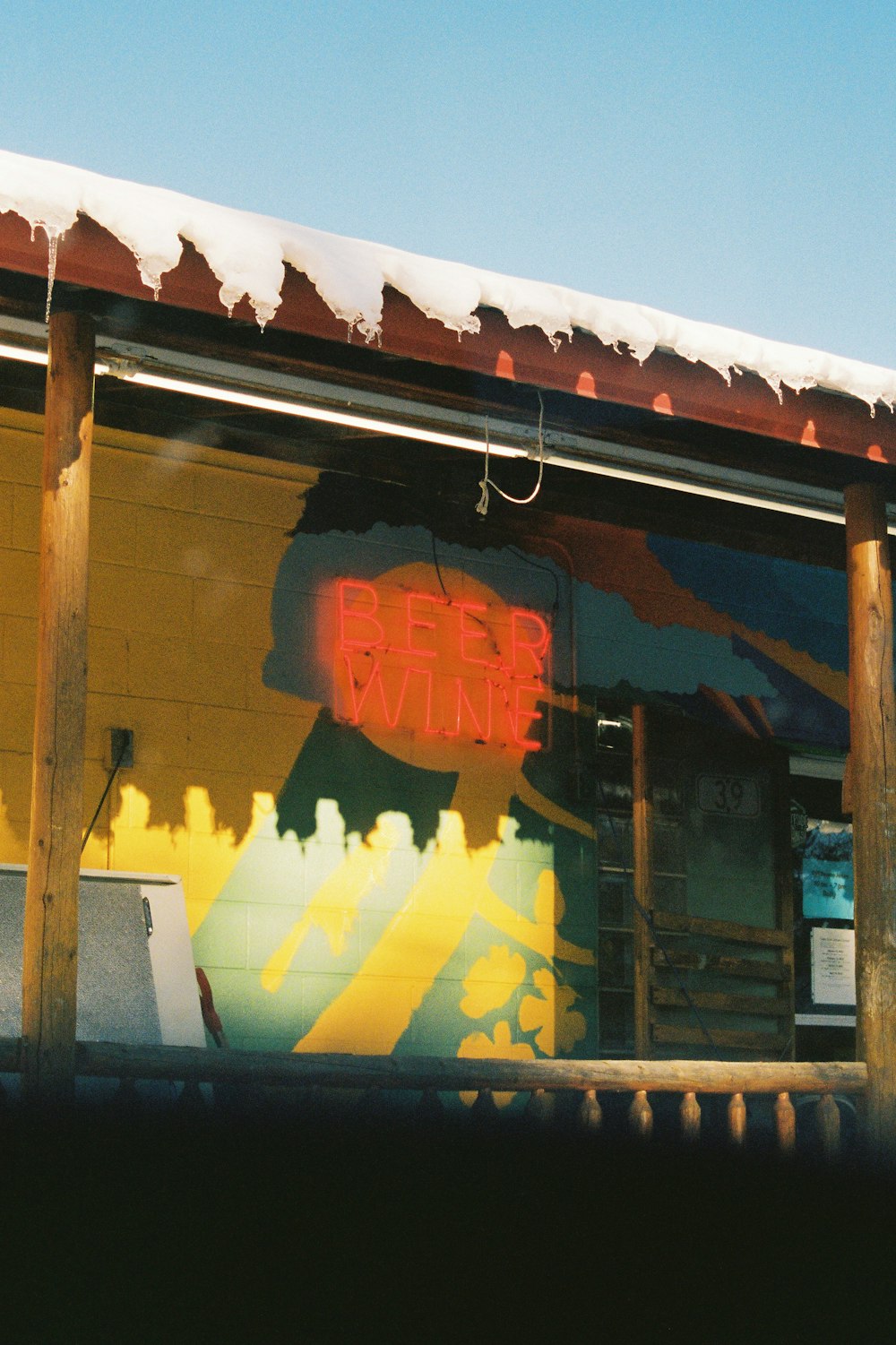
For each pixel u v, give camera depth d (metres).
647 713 9.09
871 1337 6.77
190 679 7.89
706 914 9.23
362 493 8.52
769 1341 6.56
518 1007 8.54
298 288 5.67
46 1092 5.45
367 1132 6.04
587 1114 6.46
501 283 5.95
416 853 8.38
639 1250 6.43
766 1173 6.77
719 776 9.45
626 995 8.91
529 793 8.79
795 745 9.71
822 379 6.62
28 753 7.42
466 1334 6.04
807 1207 6.81
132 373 6.24
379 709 8.40
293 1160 5.88
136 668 7.77
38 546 7.59
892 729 7.28
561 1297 6.24
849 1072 6.98
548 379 6.26
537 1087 6.38
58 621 5.73
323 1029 7.98
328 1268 5.84
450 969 8.38
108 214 5.20
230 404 7.55
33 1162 5.43
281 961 7.93
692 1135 6.65
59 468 5.80
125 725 7.69
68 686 5.72
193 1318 5.57
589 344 6.30
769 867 9.52
